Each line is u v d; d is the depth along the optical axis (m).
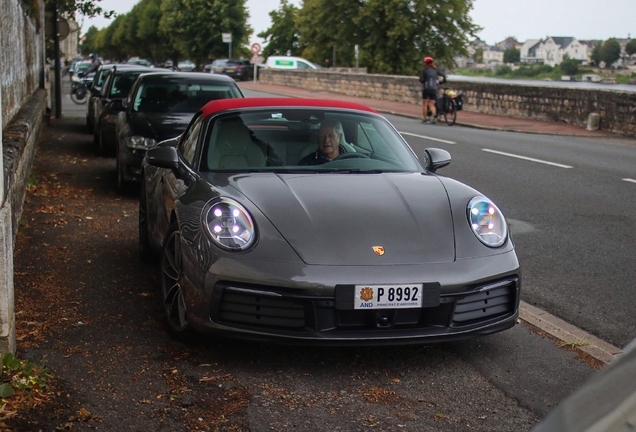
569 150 14.37
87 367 3.65
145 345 4.00
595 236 7.02
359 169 4.63
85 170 10.95
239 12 70.12
